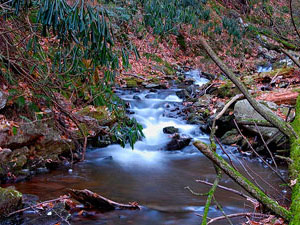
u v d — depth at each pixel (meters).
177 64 11.55
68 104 5.12
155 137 6.52
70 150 4.60
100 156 5.31
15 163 4.01
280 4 16.45
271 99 6.42
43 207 3.13
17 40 4.38
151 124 7.15
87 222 3.01
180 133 6.63
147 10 5.67
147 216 3.21
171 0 6.08
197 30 12.72
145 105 7.95
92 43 3.44
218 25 12.43
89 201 3.32
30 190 3.71
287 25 14.88
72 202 3.39
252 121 3.26
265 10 15.97
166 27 6.09
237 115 6.06
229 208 3.43
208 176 4.63
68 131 4.83
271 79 8.22
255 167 5.00
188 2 7.44
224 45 13.48
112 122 5.54
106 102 4.50
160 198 3.72
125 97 8.20
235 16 14.77
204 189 4.04
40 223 2.83
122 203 3.51
